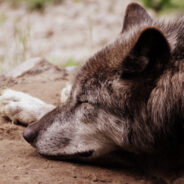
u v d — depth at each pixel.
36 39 29.64
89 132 7.24
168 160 7.18
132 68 6.70
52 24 32.53
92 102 7.18
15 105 8.59
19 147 7.48
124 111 6.93
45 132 7.41
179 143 6.98
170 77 6.66
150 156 7.26
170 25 7.59
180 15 7.98
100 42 29.23
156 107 6.73
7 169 6.38
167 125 6.79
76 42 29.02
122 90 6.89
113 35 30.27
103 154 7.33
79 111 7.34
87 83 7.25
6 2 37.00
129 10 8.81
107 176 6.81
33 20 33.34
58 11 35.22
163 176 7.26
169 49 6.52
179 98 6.61
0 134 8.05
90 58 7.50
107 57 7.19
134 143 7.04
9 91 9.12
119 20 32.94
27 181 6.05
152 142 6.94
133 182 6.76
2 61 17.03
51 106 9.05
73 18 33.94
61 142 7.34
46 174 6.41
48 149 7.31
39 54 23.31
